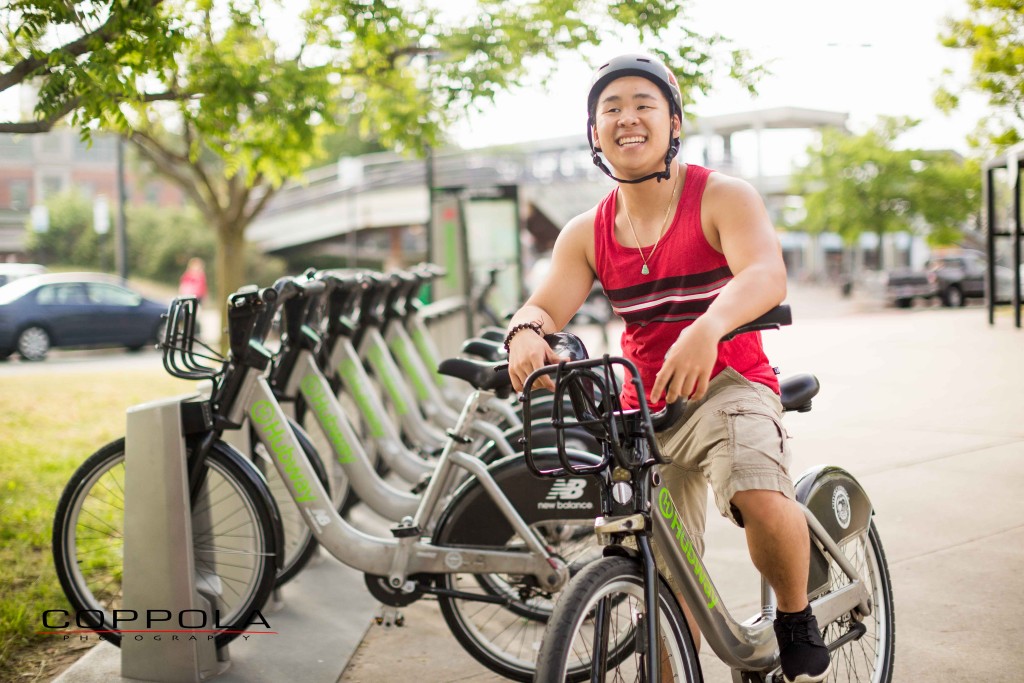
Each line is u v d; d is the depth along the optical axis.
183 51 4.79
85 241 41.06
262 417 3.13
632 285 2.19
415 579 3.07
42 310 15.48
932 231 30.75
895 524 4.31
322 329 4.42
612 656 2.03
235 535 3.11
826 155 31.16
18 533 4.62
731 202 2.06
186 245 42.34
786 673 2.16
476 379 3.16
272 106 5.39
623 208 2.21
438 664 3.18
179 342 3.24
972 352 10.21
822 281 39.78
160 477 2.98
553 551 3.04
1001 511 4.41
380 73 5.63
